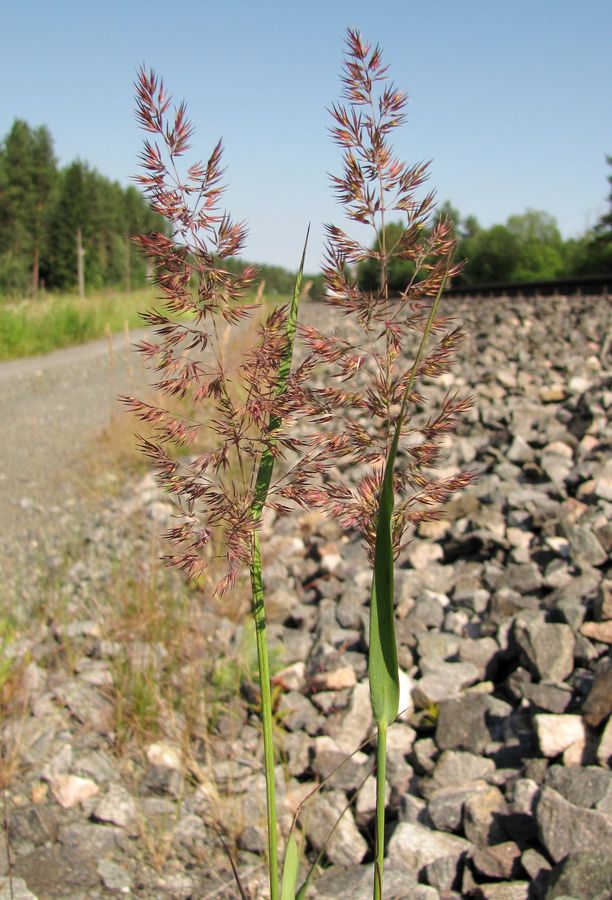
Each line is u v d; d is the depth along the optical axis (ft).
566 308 50.52
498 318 49.57
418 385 31.24
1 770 9.80
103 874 8.29
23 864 8.47
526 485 18.85
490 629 12.50
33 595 16.22
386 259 3.59
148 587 14.43
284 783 9.53
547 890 7.09
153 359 3.71
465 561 15.75
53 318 74.13
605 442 21.08
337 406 3.76
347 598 14.38
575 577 13.17
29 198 260.21
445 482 3.88
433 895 7.50
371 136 3.50
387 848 8.21
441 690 10.93
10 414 40.47
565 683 10.41
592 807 7.87
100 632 13.73
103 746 10.43
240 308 3.62
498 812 8.21
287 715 10.94
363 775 9.55
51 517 23.21
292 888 4.52
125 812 9.13
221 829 8.86
